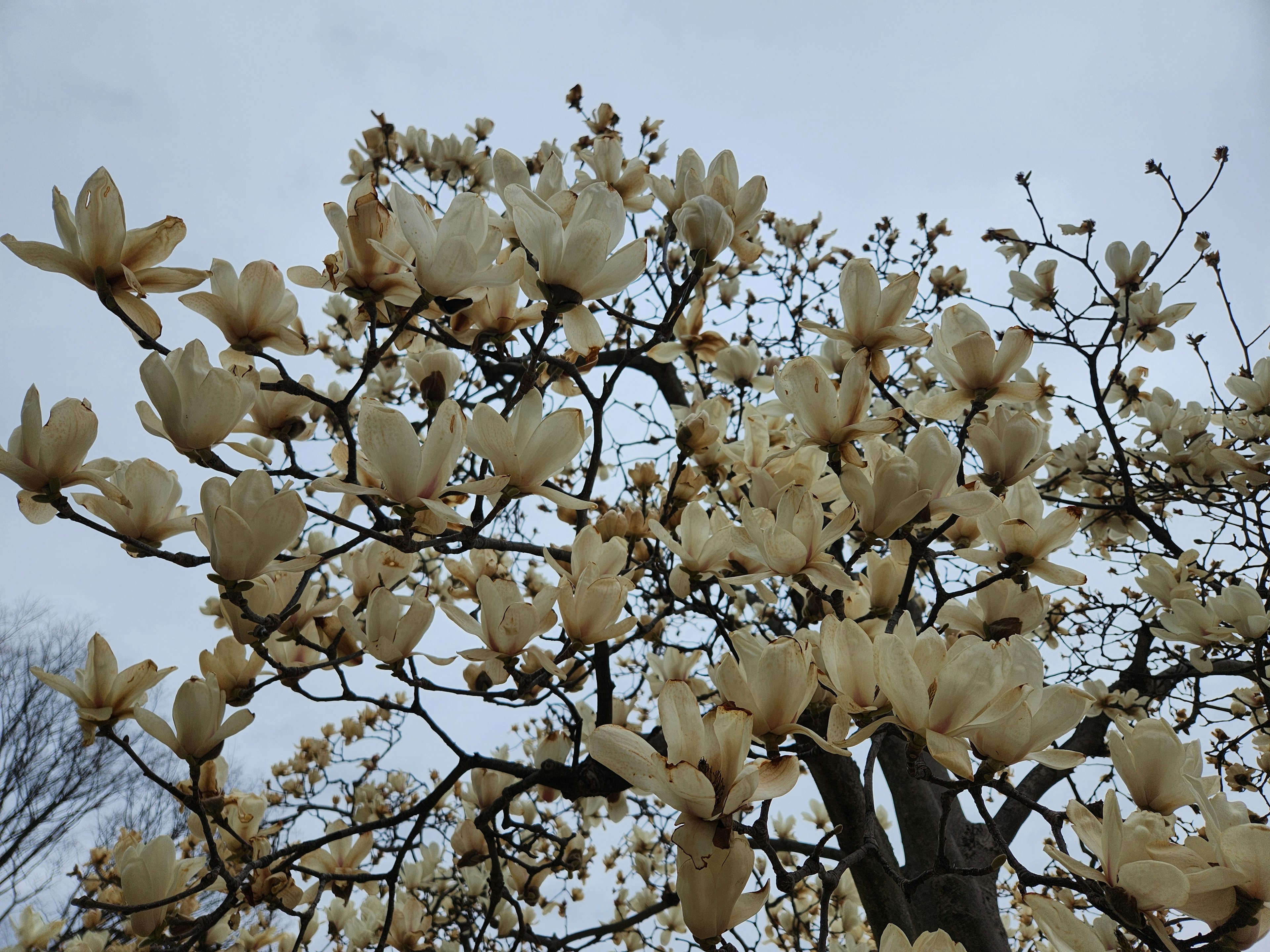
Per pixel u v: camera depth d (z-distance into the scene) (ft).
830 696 2.38
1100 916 2.19
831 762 4.20
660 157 6.89
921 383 7.33
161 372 2.35
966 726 1.94
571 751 4.07
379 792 7.18
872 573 2.94
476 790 4.14
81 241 2.32
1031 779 5.12
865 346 2.98
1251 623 3.90
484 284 2.48
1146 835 1.92
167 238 2.39
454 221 2.47
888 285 2.93
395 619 2.69
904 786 4.73
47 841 13.10
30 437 2.36
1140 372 6.32
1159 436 6.01
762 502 2.95
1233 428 5.38
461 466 4.75
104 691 2.66
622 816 4.08
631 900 7.05
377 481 2.51
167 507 2.62
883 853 2.17
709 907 1.72
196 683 2.68
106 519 2.57
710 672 1.99
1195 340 5.86
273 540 2.39
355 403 6.50
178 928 2.96
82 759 13.60
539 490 2.48
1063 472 6.36
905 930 4.10
